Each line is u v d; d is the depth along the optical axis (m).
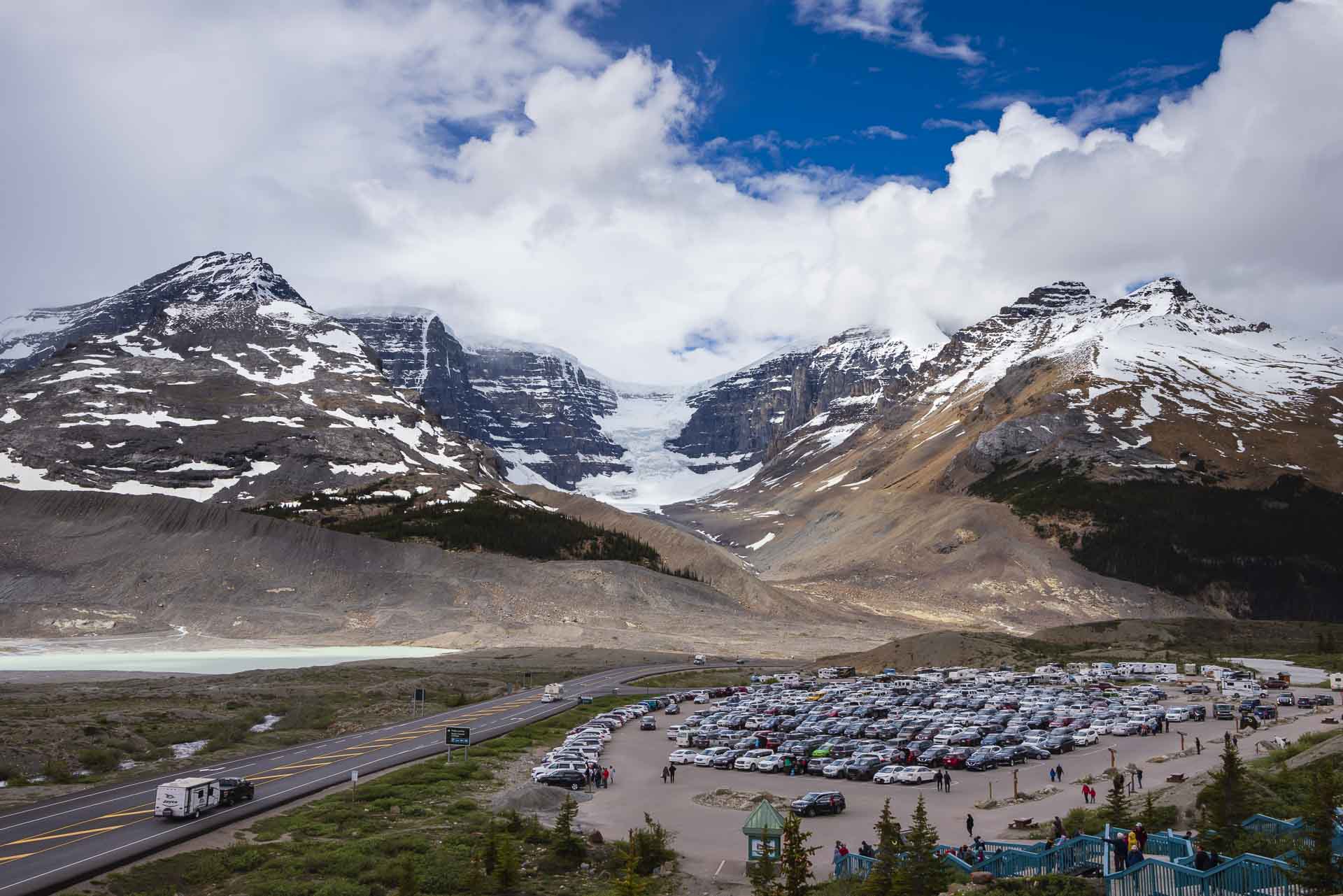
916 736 112.56
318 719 122.75
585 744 106.19
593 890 56.69
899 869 49.28
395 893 55.00
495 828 61.41
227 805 71.69
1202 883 43.69
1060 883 48.09
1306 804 55.00
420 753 98.50
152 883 54.75
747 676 194.50
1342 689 147.00
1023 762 99.75
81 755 88.88
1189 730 117.06
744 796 84.19
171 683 158.38
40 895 51.41
